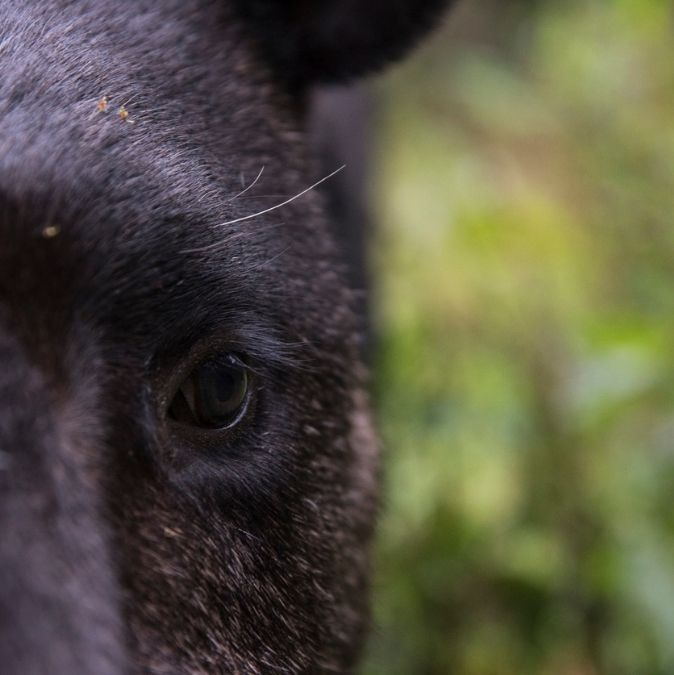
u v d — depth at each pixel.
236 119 4.07
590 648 6.43
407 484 6.44
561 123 8.93
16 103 3.17
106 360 3.02
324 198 4.81
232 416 3.38
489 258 7.52
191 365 3.26
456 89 9.55
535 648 6.44
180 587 3.15
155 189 3.21
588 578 6.34
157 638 3.04
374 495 4.64
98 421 2.92
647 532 6.33
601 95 8.72
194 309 3.22
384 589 6.13
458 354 7.13
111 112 3.31
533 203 8.23
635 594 6.14
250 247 3.47
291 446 3.60
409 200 7.99
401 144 8.90
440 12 5.05
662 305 7.73
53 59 3.37
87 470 2.81
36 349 2.81
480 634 6.45
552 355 7.09
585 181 8.70
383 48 5.02
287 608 3.65
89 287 2.98
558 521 6.54
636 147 8.55
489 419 6.58
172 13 4.10
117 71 3.54
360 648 4.66
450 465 6.47
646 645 6.21
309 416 3.74
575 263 7.85
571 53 8.78
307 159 4.64
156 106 3.55
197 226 3.26
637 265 8.15
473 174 8.52
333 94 6.66
